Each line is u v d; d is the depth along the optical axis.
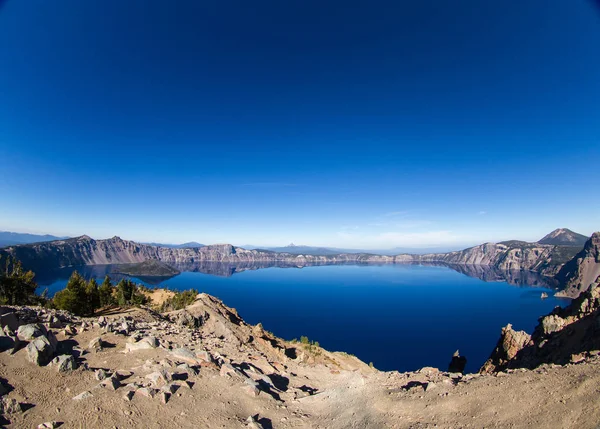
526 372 21.12
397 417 19.19
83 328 27.06
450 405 18.92
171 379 20.86
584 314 50.62
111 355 23.34
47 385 17.17
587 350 38.34
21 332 20.41
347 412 21.30
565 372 18.80
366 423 19.25
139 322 38.66
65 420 14.84
